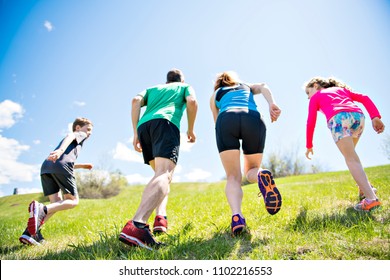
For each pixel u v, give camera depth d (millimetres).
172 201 6457
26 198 15180
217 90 2998
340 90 3381
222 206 4324
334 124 3137
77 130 3928
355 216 2658
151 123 2742
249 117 2600
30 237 3080
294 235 2273
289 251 2027
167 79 3340
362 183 2945
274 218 2990
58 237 3457
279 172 27078
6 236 3900
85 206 9328
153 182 2412
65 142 3502
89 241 2867
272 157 27203
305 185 7160
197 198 6602
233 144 2580
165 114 2768
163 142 2646
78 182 26562
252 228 2668
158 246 2285
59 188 3658
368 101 3342
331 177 10398
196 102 2982
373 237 2104
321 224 2459
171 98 2934
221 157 2627
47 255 2510
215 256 2055
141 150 3041
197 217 3607
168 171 2561
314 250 1996
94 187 26609
